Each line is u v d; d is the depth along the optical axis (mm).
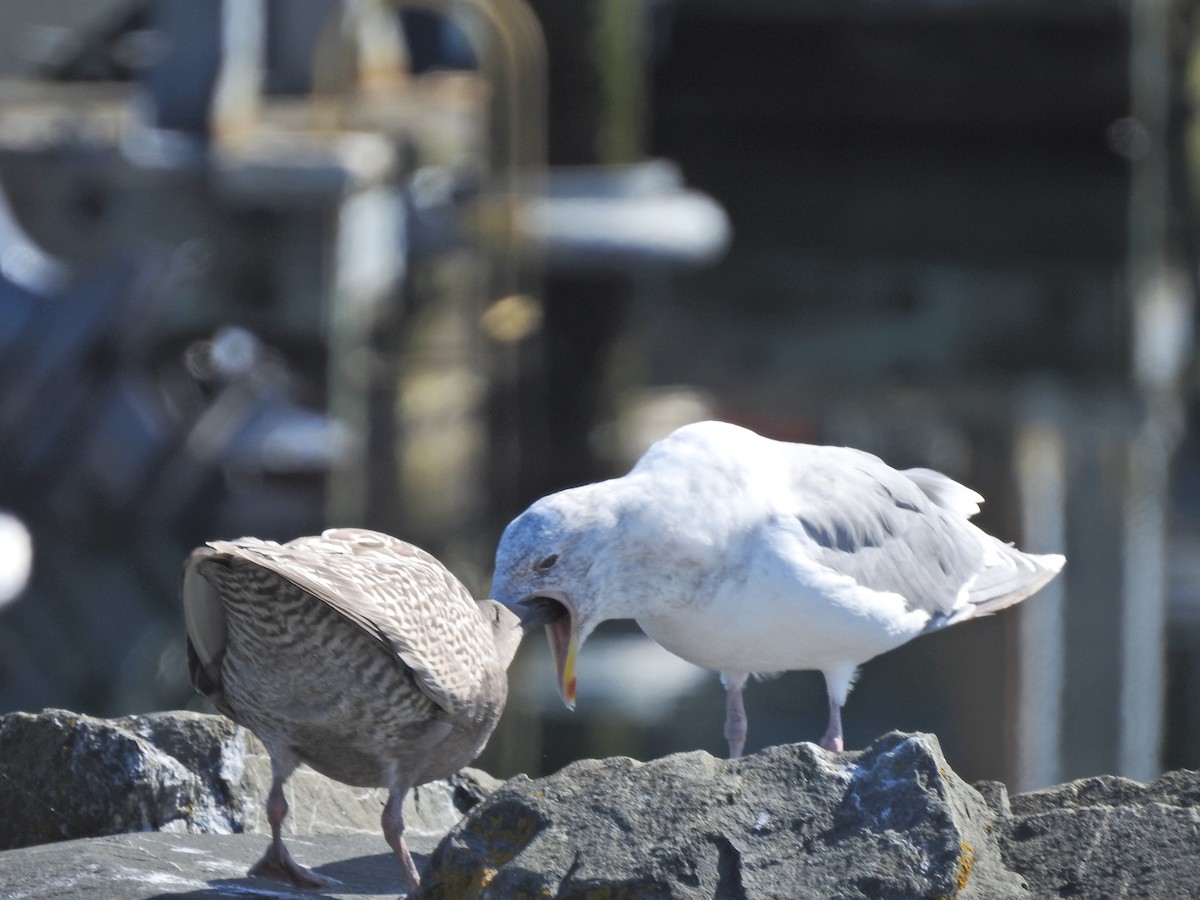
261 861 5465
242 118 18953
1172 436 19375
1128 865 4789
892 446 19234
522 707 11828
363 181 18094
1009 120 37938
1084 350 24719
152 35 21578
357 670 4969
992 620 13523
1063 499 16734
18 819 6281
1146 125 37031
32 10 22969
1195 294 28656
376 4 20781
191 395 17188
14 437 16656
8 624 14023
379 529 17203
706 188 36500
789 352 24453
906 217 33906
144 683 12688
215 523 16812
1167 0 36438
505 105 17828
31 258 17328
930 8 35938
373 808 6773
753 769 4883
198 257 17406
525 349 17938
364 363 18438
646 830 4789
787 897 4617
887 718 11656
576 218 17656
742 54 37562
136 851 5668
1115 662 12344
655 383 22109
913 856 4645
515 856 4797
